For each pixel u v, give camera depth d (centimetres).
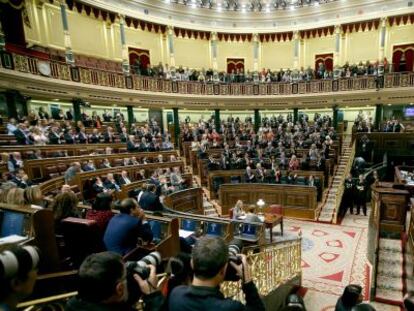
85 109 1638
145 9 1838
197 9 2017
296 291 634
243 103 2012
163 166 1138
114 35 1839
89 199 788
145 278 151
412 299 179
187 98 1884
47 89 1257
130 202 286
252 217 750
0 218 270
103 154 1054
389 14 1788
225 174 1237
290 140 1470
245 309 128
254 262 424
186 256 193
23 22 1391
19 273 108
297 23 2056
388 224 614
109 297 116
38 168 811
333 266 752
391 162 1488
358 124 1614
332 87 1831
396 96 1667
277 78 1995
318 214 1121
